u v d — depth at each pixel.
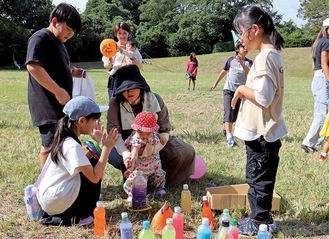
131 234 3.10
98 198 3.61
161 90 15.54
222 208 3.71
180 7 73.94
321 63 5.55
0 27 45.31
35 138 6.48
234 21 3.12
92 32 56.94
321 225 3.52
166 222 3.11
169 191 4.34
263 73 2.91
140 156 4.02
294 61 36.06
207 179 4.72
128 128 4.09
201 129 7.62
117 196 4.16
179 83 20.25
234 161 5.43
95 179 3.38
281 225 3.51
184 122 8.43
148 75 29.27
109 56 5.54
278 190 4.27
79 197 3.47
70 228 3.40
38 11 55.62
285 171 4.91
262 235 2.89
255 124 3.11
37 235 3.28
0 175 4.62
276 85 2.96
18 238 3.24
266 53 2.95
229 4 64.12
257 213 3.24
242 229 3.28
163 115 4.24
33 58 3.64
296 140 6.59
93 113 3.39
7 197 4.07
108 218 3.65
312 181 4.59
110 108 4.07
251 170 3.21
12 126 7.50
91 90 4.22
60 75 3.86
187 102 11.91
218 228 3.46
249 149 3.20
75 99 3.43
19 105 10.65
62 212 3.45
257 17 2.98
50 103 3.80
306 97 14.19
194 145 6.29
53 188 3.35
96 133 3.44
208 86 18.59
